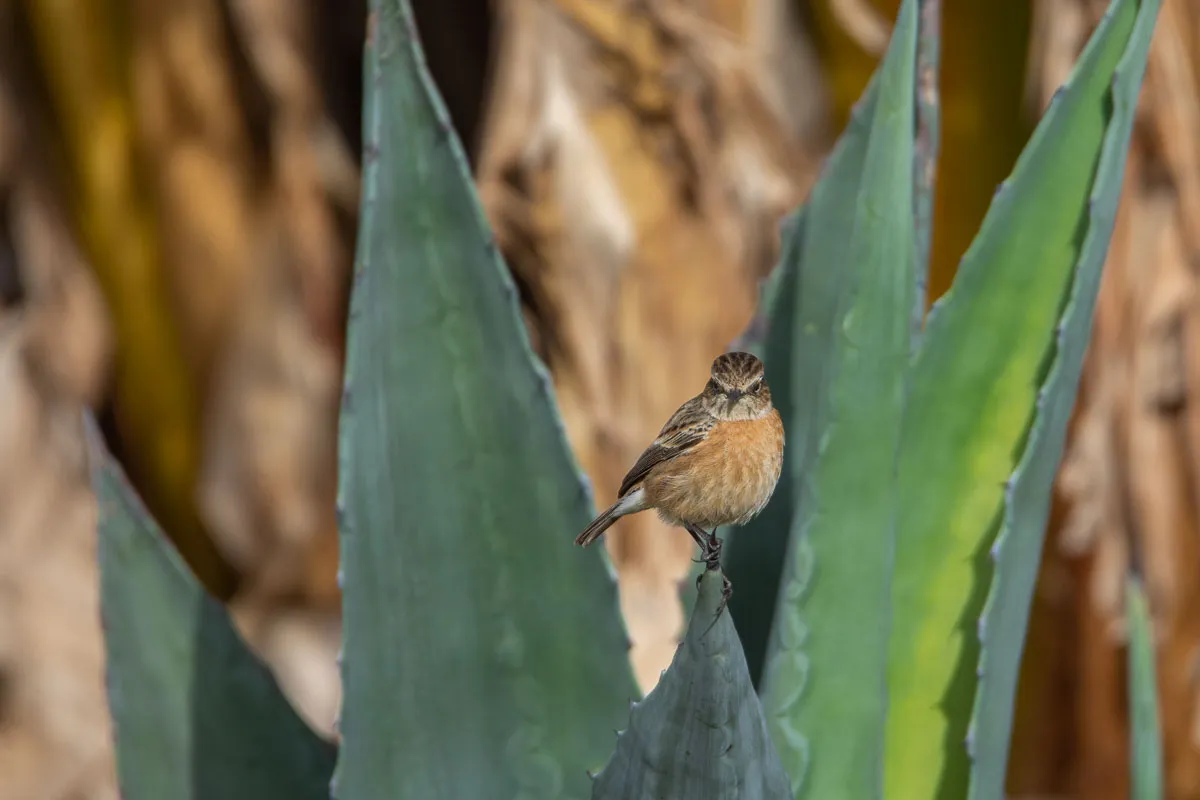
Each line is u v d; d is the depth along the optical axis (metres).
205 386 9.40
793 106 9.17
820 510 8.27
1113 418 8.88
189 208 9.15
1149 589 8.90
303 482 9.42
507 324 8.30
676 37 8.87
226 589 10.00
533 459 8.30
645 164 8.88
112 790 9.32
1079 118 8.30
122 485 8.40
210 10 9.03
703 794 8.20
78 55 8.97
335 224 9.69
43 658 9.38
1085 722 8.94
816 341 8.41
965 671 8.32
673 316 8.88
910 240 8.25
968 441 8.32
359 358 8.28
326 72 10.05
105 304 9.29
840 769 8.27
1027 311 8.32
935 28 8.36
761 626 8.41
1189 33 8.87
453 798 8.32
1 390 9.38
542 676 8.32
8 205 9.62
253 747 8.41
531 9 8.85
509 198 8.86
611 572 8.31
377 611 8.30
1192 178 8.87
